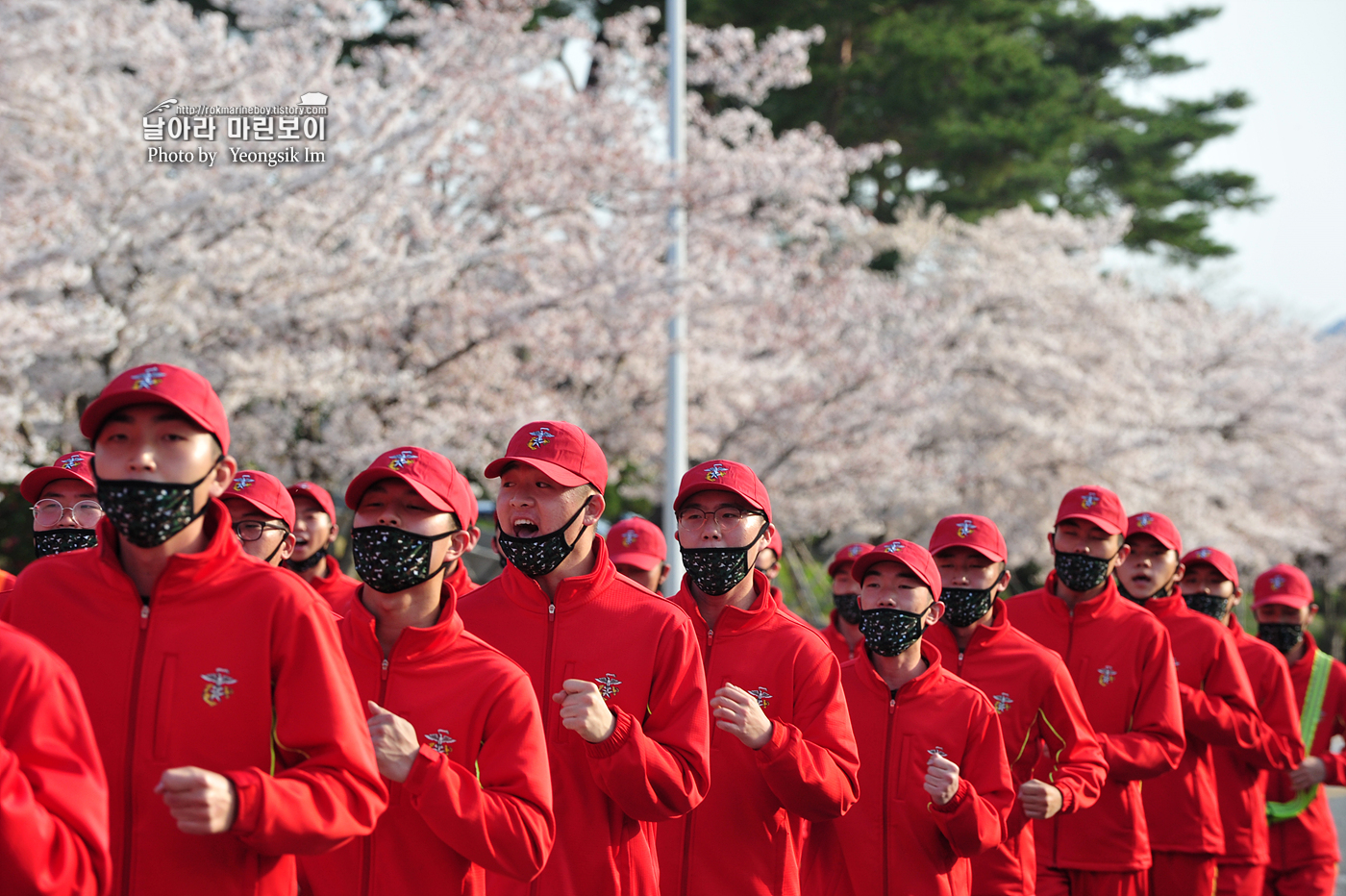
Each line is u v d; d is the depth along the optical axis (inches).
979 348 2716.5
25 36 1430.9
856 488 2347.4
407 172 1660.9
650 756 457.7
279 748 348.5
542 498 504.7
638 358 1996.8
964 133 3412.9
